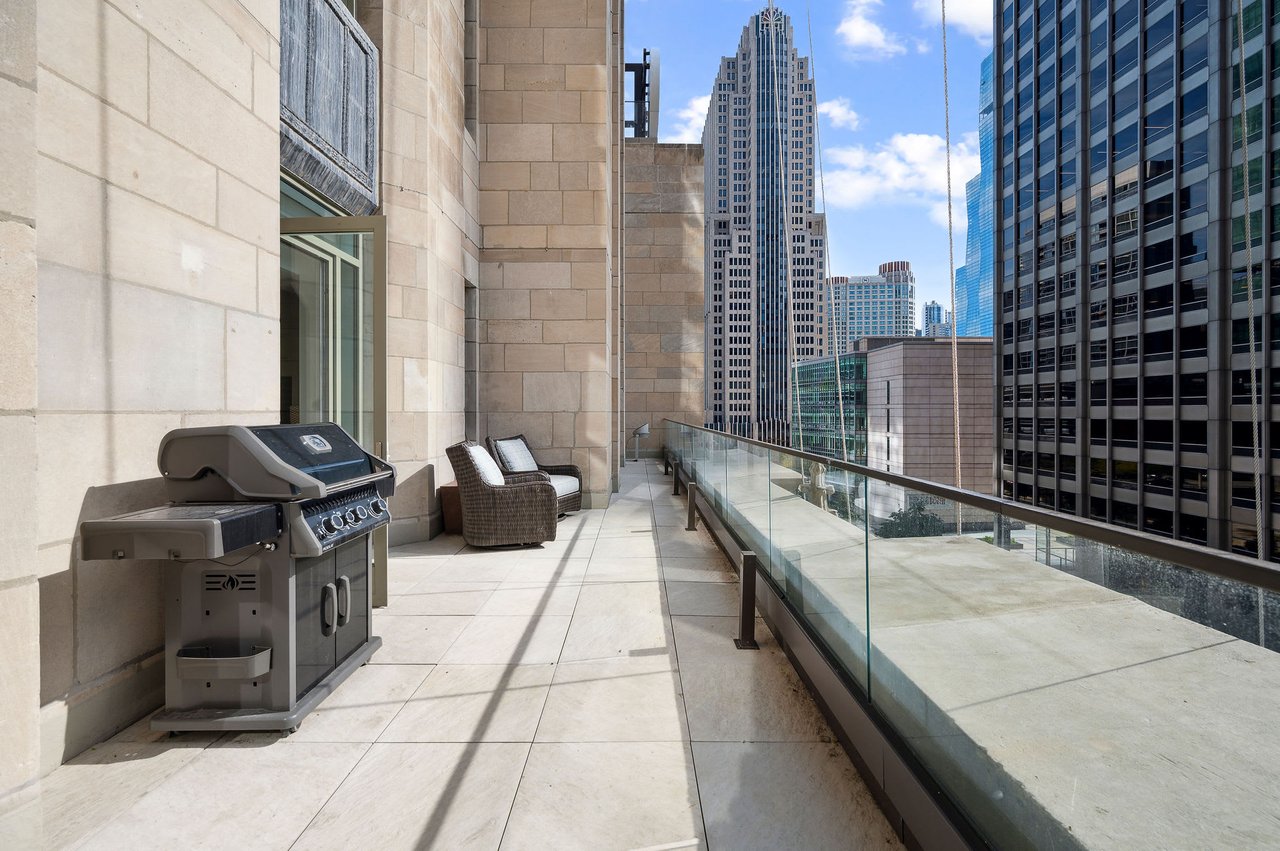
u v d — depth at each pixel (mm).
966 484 49875
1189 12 35625
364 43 4852
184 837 1733
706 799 1900
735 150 76688
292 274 4133
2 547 1344
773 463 3398
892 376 51594
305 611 2418
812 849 1682
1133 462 38625
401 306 5312
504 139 7398
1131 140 39031
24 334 1384
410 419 5418
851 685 2123
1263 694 815
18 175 1381
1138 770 990
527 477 6180
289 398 4164
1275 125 31438
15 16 1372
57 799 1896
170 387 2506
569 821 1803
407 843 1713
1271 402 31578
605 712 2457
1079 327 42562
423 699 2568
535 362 7406
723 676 2789
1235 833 854
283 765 2088
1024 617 1240
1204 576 891
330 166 4332
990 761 1336
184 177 2572
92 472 2176
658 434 15727
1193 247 35562
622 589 4172
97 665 2215
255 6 3023
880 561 1923
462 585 4262
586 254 7398
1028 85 47875
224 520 1991
